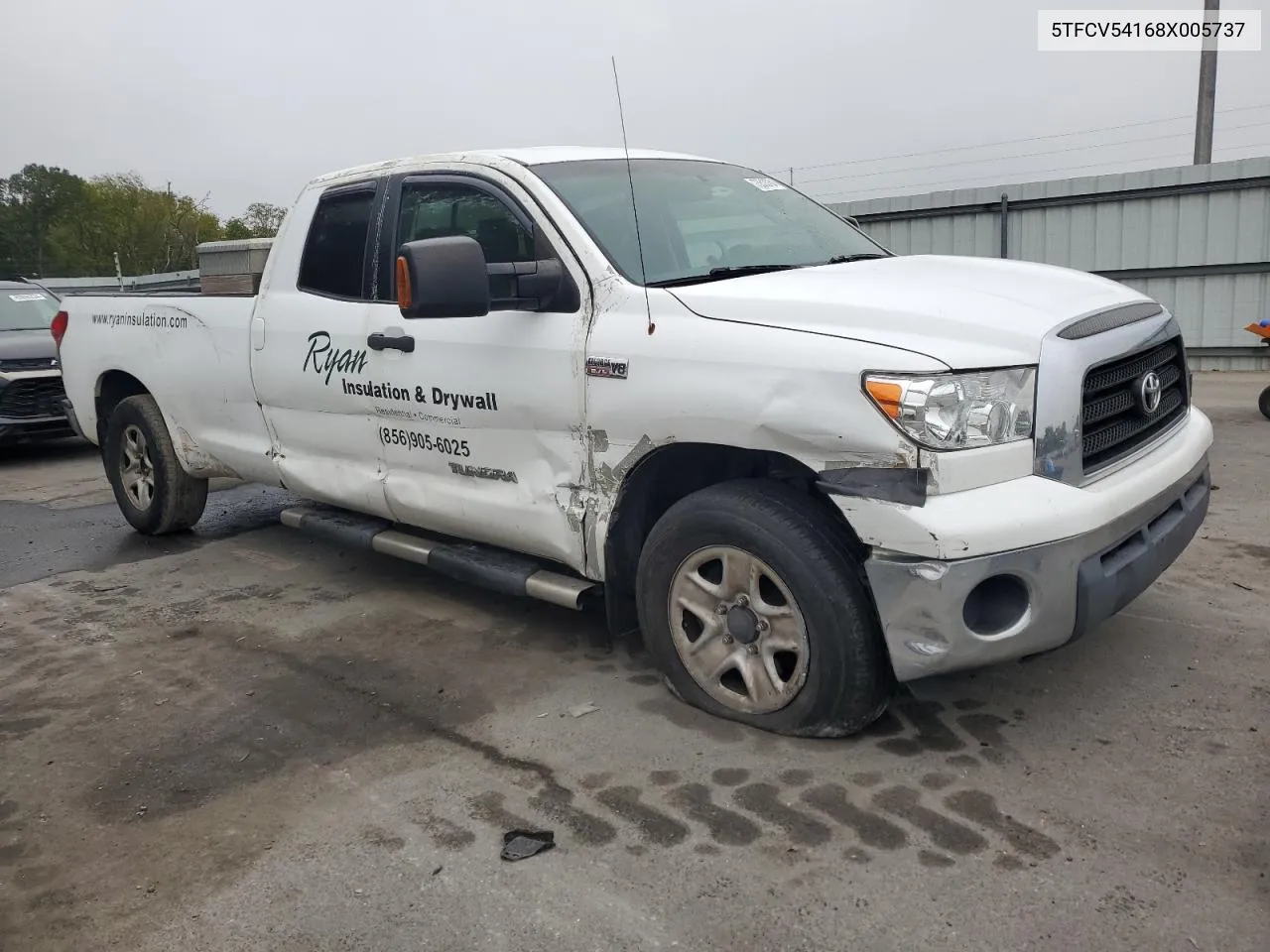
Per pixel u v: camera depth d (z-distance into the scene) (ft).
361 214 15.02
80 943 8.32
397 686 13.12
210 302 17.78
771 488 10.73
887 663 10.44
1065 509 9.49
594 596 12.67
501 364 12.62
